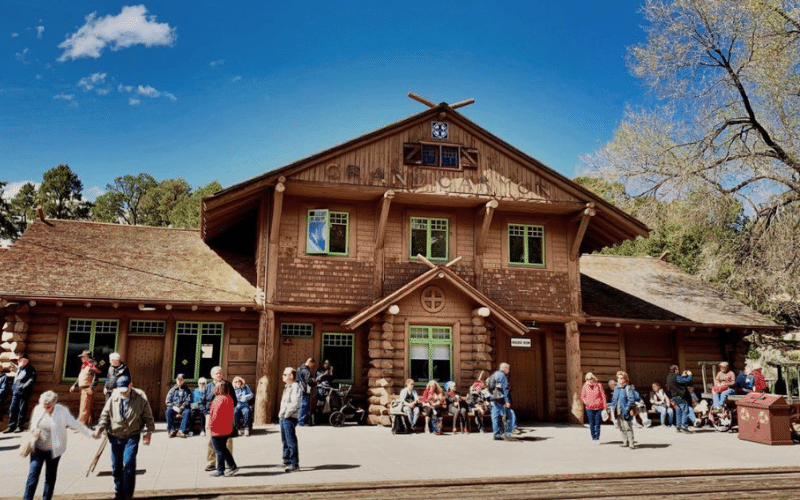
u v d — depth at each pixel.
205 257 19.70
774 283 22.67
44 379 16.17
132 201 61.69
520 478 9.68
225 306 16.83
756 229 23.12
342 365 18.05
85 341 16.72
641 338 20.81
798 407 14.81
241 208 18.53
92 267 17.45
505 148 18.47
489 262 18.77
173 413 14.07
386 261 18.08
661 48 22.05
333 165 17.16
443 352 17.30
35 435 7.43
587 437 14.95
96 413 16.28
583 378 19.83
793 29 20.89
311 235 17.77
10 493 8.36
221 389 9.72
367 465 10.71
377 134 17.61
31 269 16.66
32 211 57.53
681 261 36.19
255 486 8.88
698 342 21.12
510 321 17.12
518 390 19.47
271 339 16.94
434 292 17.44
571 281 19.20
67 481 9.20
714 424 17.20
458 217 18.86
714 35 21.27
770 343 28.03
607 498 8.81
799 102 21.64
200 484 9.02
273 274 17.14
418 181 17.73
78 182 60.91
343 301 17.52
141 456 11.45
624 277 23.33
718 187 22.44
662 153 22.80
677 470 10.51
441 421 15.17
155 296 16.52
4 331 15.94
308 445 13.00
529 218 19.42
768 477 10.31
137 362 17.09
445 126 18.27
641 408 17.70
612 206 18.58
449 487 9.26
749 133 22.80
